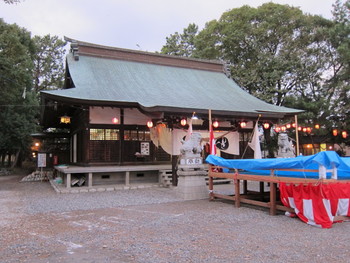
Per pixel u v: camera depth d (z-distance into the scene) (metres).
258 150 15.18
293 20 24.38
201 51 27.45
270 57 23.92
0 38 18.31
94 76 17.05
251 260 4.50
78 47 19.03
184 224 6.95
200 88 19.62
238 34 24.12
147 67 20.45
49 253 4.94
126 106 14.50
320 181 6.76
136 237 5.84
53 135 23.23
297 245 5.27
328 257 4.64
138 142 16.09
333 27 24.25
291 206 7.64
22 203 10.23
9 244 5.48
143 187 14.29
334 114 24.06
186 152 11.12
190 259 4.57
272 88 23.55
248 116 15.55
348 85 22.88
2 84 18.75
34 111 27.41
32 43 26.23
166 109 13.09
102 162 15.12
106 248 5.17
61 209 9.00
